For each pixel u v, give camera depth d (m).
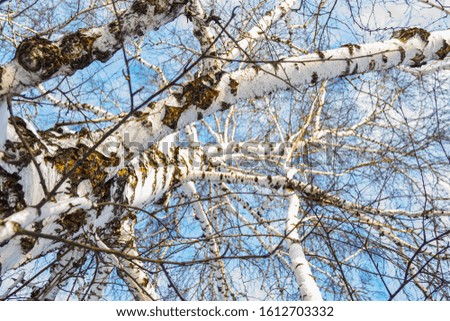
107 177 2.25
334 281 4.07
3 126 1.87
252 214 4.22
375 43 2.80
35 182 1.94
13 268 2.12
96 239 2.36
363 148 4.60
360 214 3.68
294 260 2.76
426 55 2.90
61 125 2.20
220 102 2.46
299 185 3.57
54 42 2.12
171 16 2.24
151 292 3.03
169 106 2.41
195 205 3.77
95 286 3.21
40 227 2.02
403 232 3.66
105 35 2.15
